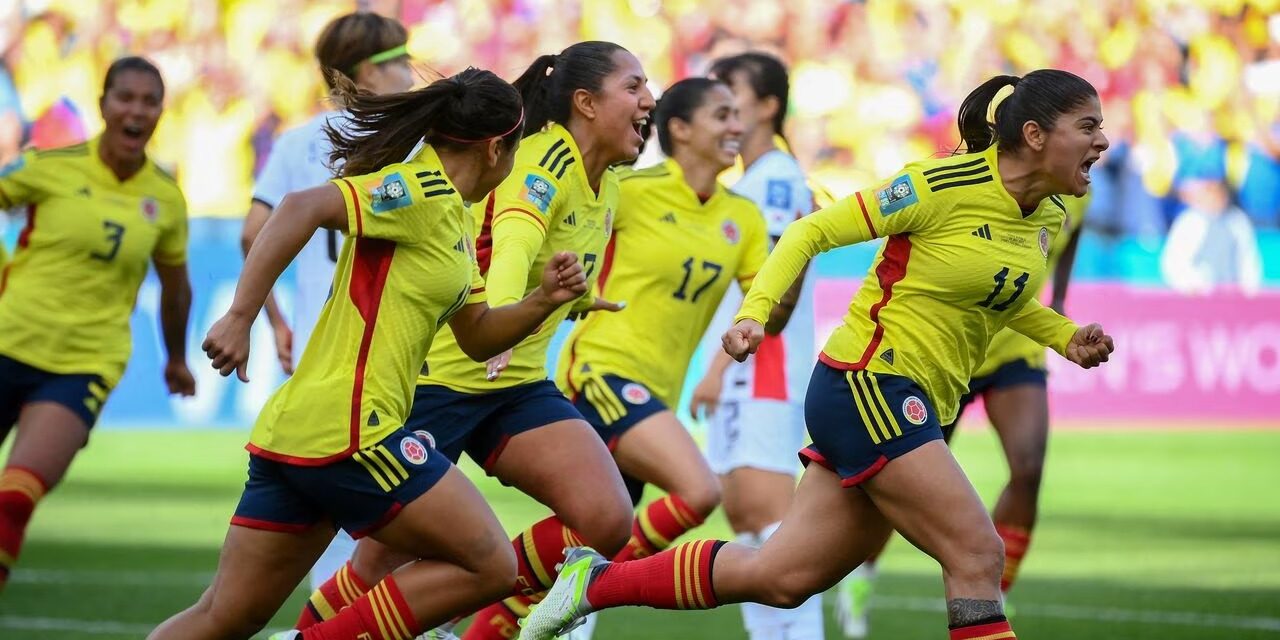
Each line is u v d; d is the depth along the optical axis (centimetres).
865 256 5525
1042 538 3634
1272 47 6475
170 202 2225
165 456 5009
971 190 1460
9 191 2120
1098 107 1438
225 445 5262
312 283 2136
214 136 6159
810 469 1558
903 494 1463
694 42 6375
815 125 6353
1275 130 6384
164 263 2255
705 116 2009
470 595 1462
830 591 2998
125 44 6275
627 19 6350
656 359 2012
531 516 3791
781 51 6372
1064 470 5047
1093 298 6050
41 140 6231
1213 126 6359
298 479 1409
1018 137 1448
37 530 3509
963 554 1441
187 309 2309
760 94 2352
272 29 6222
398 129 1408
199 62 6222
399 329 1414
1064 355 1611
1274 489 4634
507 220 1695
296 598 2728
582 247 1828
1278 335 6112
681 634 2356
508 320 1524
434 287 1426
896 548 3534
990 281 1475
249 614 1456
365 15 2064
